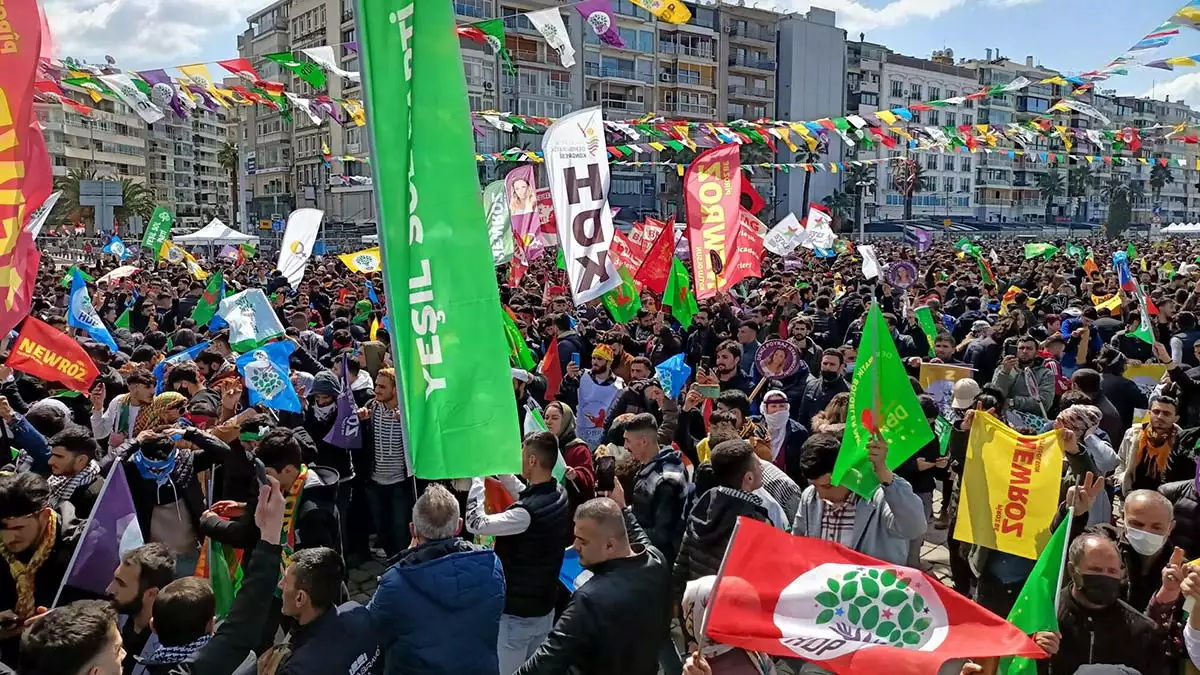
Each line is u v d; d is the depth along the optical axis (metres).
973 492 4.68
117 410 7.30
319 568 3.56
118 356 9.36
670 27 69.44
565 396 9.70
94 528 4.24
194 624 3.48
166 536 4.97
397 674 3.76
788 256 29.03
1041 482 4.51
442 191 3.19
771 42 76.94
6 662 4.03
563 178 8.00
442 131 3.20
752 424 6.41
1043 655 2.92
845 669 2.96
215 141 116.75
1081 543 3.66
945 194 88.62
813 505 4.71
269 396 7.16
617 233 13.14
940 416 7.02
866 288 14.84
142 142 99.06
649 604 3.75
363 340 11.61
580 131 8.05
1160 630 3.57
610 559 3.80
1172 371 7.62
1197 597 3.24
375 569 7.50
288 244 13.58
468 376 3.19
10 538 4.14
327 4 50.34
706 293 9.81
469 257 3.21
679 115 71.12
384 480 7.06
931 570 7.22
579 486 5.39
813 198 74.94
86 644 2.84
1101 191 95.00
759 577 3.13
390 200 3.13
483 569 3.93
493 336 3.23
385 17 3.15
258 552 3.55
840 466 4.29
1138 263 27.48
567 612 3.71
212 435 5.23
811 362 10.48
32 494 4.11
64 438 4.99
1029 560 4.92
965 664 3.24
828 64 79.31
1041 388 8.42
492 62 56.50
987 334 10.95
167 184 106.00
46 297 15.90
